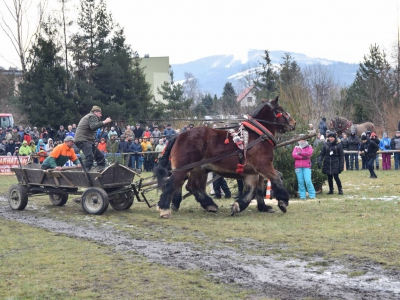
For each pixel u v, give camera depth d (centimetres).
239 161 1237
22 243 982
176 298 672
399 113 3656
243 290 701
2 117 4203
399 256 842
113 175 1310
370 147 2152
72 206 1458
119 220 1219
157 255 884
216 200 1562
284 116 1276
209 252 898
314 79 4344
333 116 3678
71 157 1402
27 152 2642
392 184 1903
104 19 3862
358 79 4353
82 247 944
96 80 3772
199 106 5794
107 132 2619
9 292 702
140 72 3975
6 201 1595
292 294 685
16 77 5166
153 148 2636
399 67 4034
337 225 1098
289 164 1594
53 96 3472
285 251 894
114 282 738
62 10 3825
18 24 4184
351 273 766
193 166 1247
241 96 6600
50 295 689
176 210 1356
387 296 675
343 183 1992
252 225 1123
